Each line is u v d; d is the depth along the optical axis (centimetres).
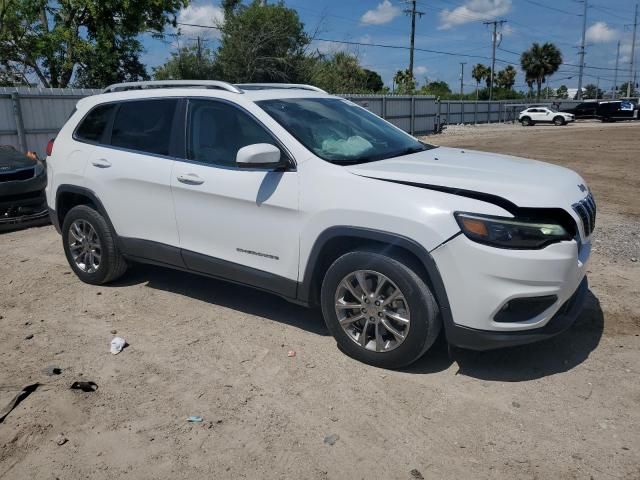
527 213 346
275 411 344
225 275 454
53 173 566
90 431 329
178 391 368
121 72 2692
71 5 2352
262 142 426
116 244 529
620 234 736
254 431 325
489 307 343
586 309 484
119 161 507
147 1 2431
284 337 441
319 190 391
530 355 405
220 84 459
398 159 422
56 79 2455
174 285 558
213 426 330
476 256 340
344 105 511
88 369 399
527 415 334
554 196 358
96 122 541
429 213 350
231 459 302
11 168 830
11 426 334
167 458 304
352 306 392
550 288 345
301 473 290
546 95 8731
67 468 298
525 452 302
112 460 304
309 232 395
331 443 313
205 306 505
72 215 554
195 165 457
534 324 350
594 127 3794
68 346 434
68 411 348
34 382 379
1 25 2273
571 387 363
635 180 1240
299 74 3195
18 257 678
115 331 459
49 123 1631
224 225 442
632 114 4559
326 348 421
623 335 434
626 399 348
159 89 498
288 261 412
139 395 364
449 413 338
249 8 3117
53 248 718
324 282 400
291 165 409
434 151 469
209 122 459
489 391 361
